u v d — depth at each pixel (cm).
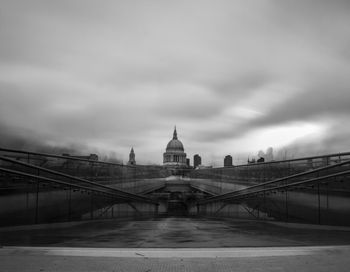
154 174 9775
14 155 2638
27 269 727
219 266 760
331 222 2439
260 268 742
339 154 2731
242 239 1438
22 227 2255
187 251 910
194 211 10544
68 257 848
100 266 756
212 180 7919
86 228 2425
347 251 934
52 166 3164
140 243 1244
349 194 2242
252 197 4200
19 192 2298
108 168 4800
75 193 3138
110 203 4281
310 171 2788
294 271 716
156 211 8875
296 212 2920
